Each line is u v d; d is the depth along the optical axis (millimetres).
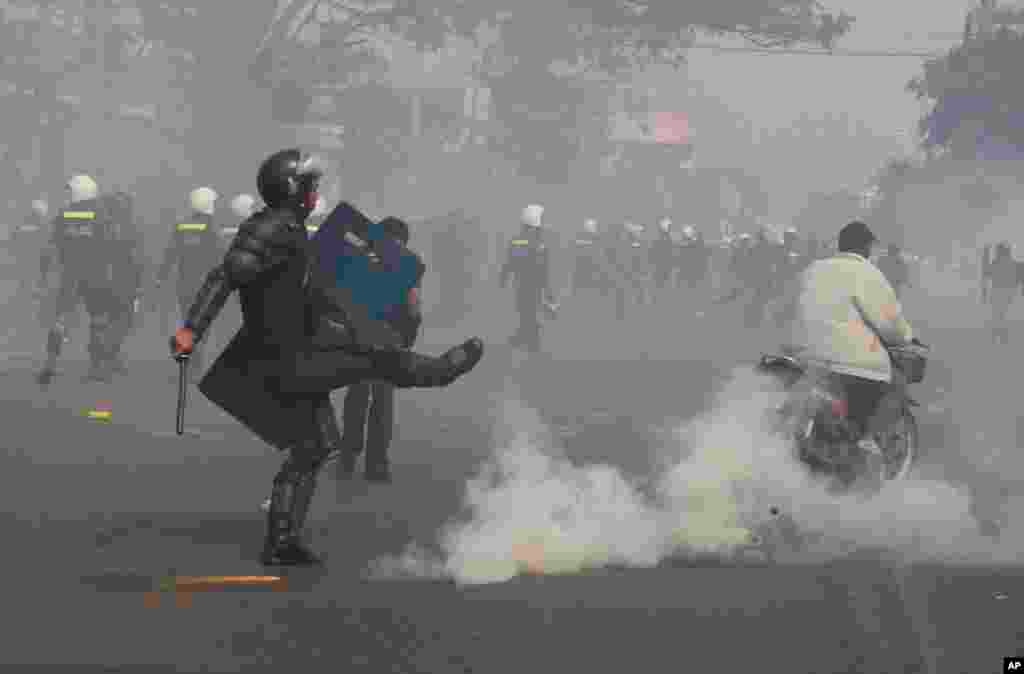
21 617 5699
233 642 5383
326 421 6672
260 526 7680
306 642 5395
